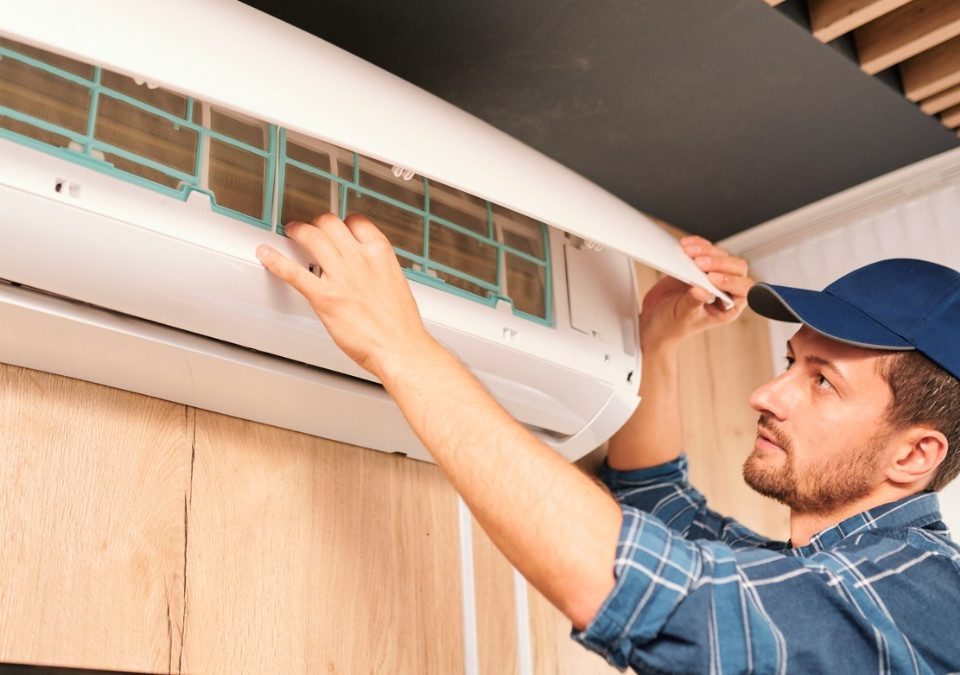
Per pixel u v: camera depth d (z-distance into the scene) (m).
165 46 0.92
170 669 1.19
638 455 1.61
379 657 1.39
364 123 1.04
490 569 1.56
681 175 1.94
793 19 1.55
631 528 0.94
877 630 0.96
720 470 1.97
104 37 0.87
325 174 1.20
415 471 1.53
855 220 2.06
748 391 2.10
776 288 1.30
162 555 1.22
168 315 1.12
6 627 1.08
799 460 1.23
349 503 1.43
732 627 0.91
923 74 1.74
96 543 1.17
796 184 2.00
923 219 1.98
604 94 1.67
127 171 1.04
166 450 1.27
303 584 1.34
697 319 1.54
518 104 1.68
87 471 1.19
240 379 1.25
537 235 1.45
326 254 1.06
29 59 0.99
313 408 1.34
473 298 1.31
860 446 1.19
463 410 0.97
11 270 1.02
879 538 1.13
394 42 1.51
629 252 1.27
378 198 1.25
